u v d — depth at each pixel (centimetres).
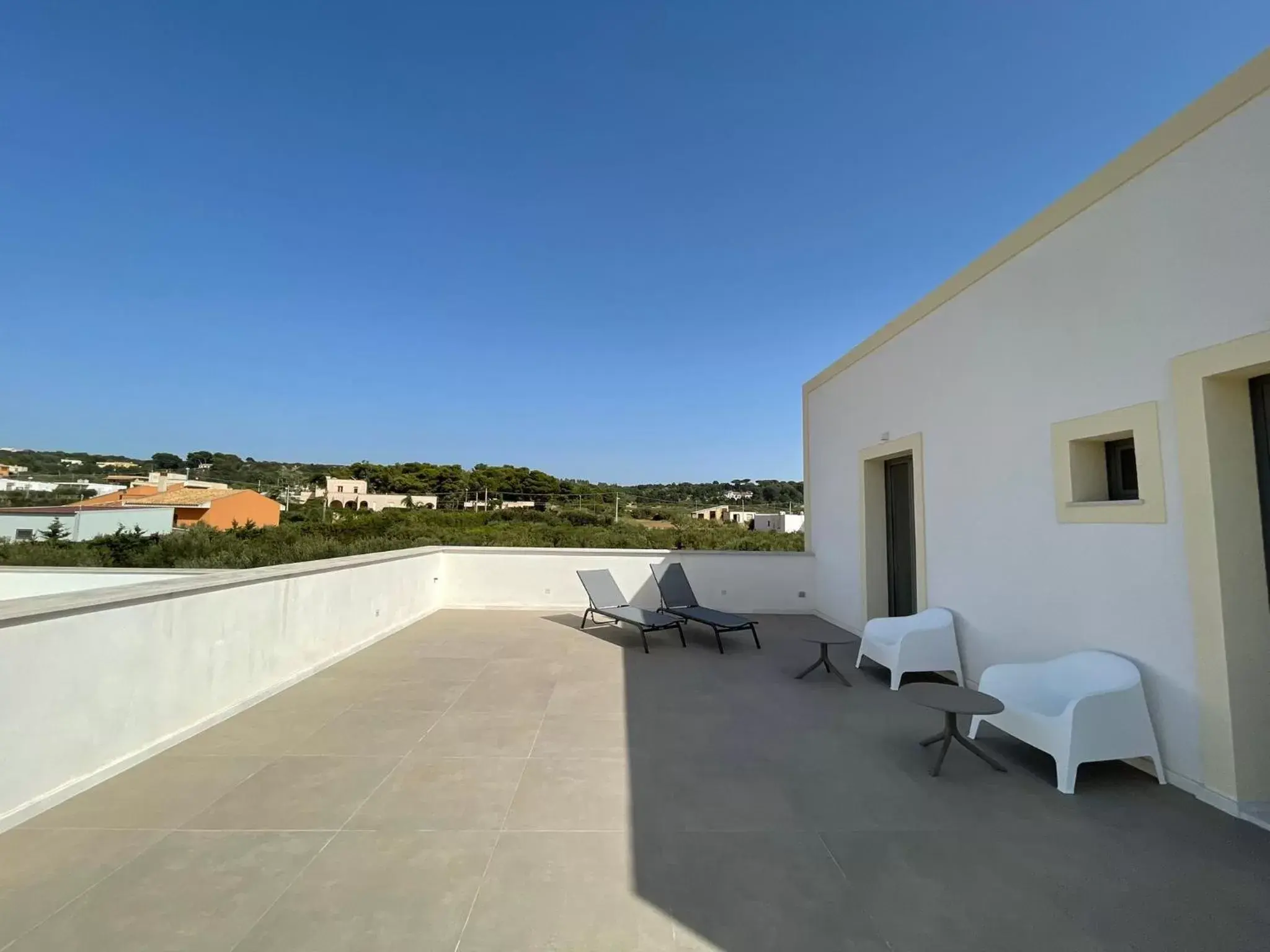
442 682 506
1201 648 289
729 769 330
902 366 620
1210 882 220
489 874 222
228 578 413
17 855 230
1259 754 278
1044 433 405
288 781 307
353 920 192
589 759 342
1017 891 214
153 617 344
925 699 329
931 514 554
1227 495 285
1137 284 329
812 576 900
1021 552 429
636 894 210
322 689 483
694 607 742
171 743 354
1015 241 436
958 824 266
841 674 548
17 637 262
